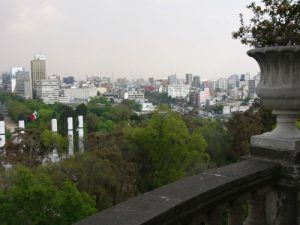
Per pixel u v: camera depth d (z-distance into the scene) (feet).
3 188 83.71
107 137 156.76
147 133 137.08
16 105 509.35
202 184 11.34
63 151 221.66
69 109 366.84
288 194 13.82
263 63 14.06
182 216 9.87
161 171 139.03
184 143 140.36
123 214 8.97
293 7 15.53
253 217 13.98
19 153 155.43
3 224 74.54
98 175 109.50
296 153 13.57
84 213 78.18
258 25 16.53
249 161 14.21
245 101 614.34
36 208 75.41
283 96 13.53
